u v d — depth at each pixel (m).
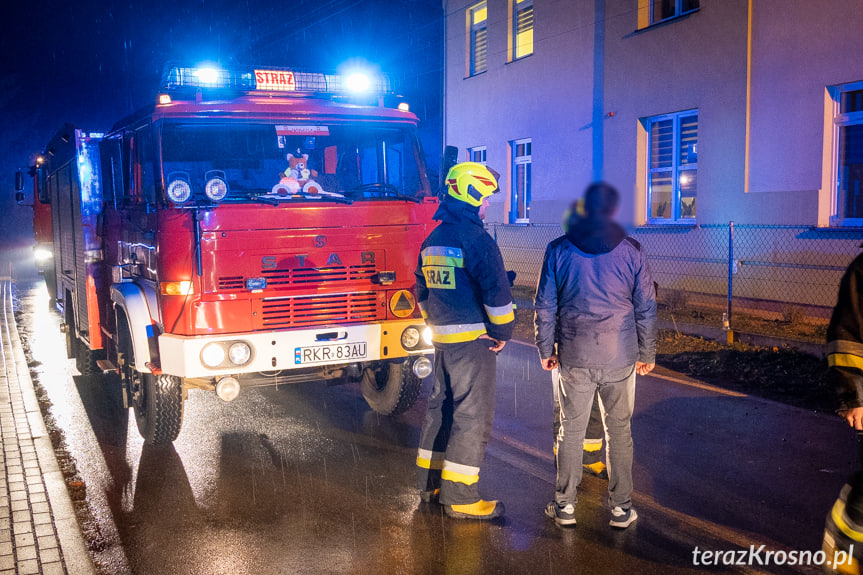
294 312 5.29
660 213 12.54
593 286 3.95
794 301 10.01
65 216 8.54
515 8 15.91
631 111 12.68
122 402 7.09
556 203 14.74
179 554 4.00
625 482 4.14
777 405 6.46
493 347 4.36
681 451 5.38
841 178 9.62
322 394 7.55
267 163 5.64
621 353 3.99
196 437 6.12
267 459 5.53
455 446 4.32
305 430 6.27
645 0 12.31
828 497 4.50
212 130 5.49
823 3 9.44
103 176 7.04
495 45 16.42
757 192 10.49
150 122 5.41
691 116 11.73
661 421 6.11
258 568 3.82
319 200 5.34
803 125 9.82
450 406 4.52
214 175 5.49
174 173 5.35
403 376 6.34
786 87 9.99
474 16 17.55
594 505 4.50
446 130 18.67
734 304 10.84
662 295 11.43
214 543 4.12
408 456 5.56
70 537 4.18
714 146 11.11
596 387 4.15
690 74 11.45
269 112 5.65
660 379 7.50
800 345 8.09
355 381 6.21
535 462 5.32
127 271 6.15
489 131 16.91
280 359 5.21
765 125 10.31
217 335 5.06
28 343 10.80
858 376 3.05
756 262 10.07
